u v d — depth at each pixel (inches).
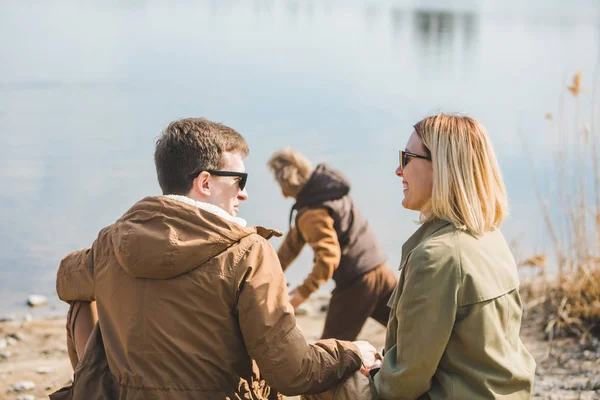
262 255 112.5
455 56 1059.9
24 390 202.7
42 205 373.4
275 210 371.6
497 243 116.1
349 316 200.5
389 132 555.8
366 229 203.8
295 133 544.1
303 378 113.3
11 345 239.6
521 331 240.1
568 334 235.9
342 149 499.2
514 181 424.8
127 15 1473.9
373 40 1261.1
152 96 677.9
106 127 545.3
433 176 115.7
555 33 1395.2
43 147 483.2
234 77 815.1
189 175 116.3
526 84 796.0
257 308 110.1
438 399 111.3
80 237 336.2
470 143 115.2
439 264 110.1
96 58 900.0
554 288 249.9
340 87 772.0
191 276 110.4
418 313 110.2
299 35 1302.9
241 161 120.4
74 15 1400.1
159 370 109.6
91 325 127.6
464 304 109.7
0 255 317.4
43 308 276.7
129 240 110.0
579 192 277.0
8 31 1109.7
